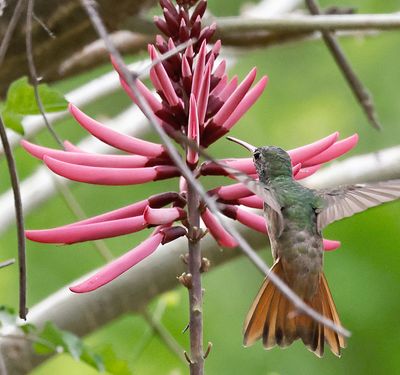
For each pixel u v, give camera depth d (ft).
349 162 34.01
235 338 41.96
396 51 47.03
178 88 24.17
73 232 22.59
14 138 34.71
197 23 24.26
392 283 40.19
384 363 40.27
